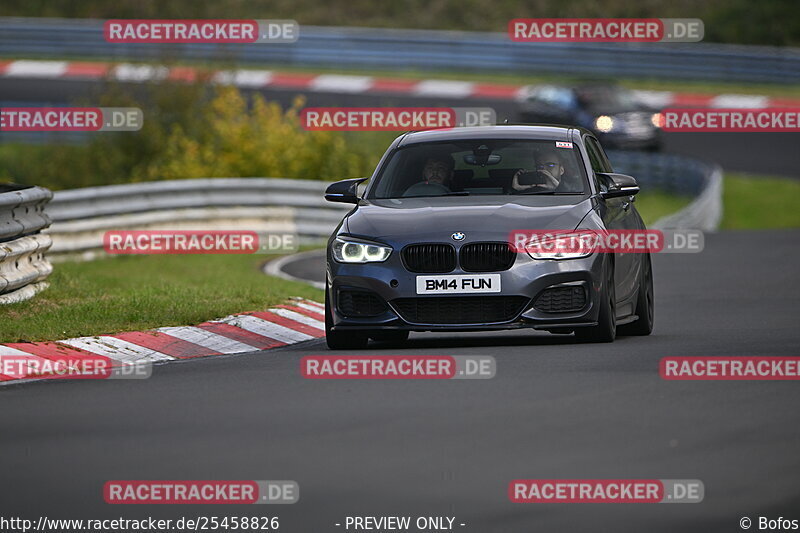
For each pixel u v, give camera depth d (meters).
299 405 27.50
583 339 36.84
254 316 43.12
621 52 162.62
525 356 33.94
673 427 24.50
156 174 100.19
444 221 35.78
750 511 19.05
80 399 29.16
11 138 121.88
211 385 30.64
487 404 27.02
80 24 166.88
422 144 40.09
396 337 39.91
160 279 56.00
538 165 38.75
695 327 42.44
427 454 22.58
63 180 105.12
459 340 39.62
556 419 25.31
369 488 20.47
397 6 187.00
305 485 20.72
